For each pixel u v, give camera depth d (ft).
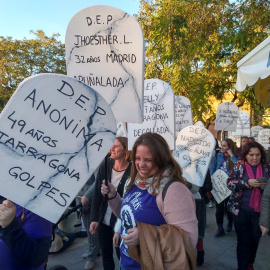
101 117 4.61
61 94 4.43
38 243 5.18
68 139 4.52
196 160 10.94
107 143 4.64
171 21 22.53
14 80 71.87
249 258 10.83
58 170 4.50
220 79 33.17
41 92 4.36
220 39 21.97
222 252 13.69
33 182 4.42
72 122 4.51
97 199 9.41
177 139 11.46
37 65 72.84
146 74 38.45
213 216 19.19
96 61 6.73
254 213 10.01
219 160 18.58
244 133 26.40
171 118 9.20
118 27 6.57
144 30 36.06
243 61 9.34
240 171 10.47
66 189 4.54
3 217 4.52
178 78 26.91
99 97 4.58
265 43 8.46
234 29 21.13
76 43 6.72
